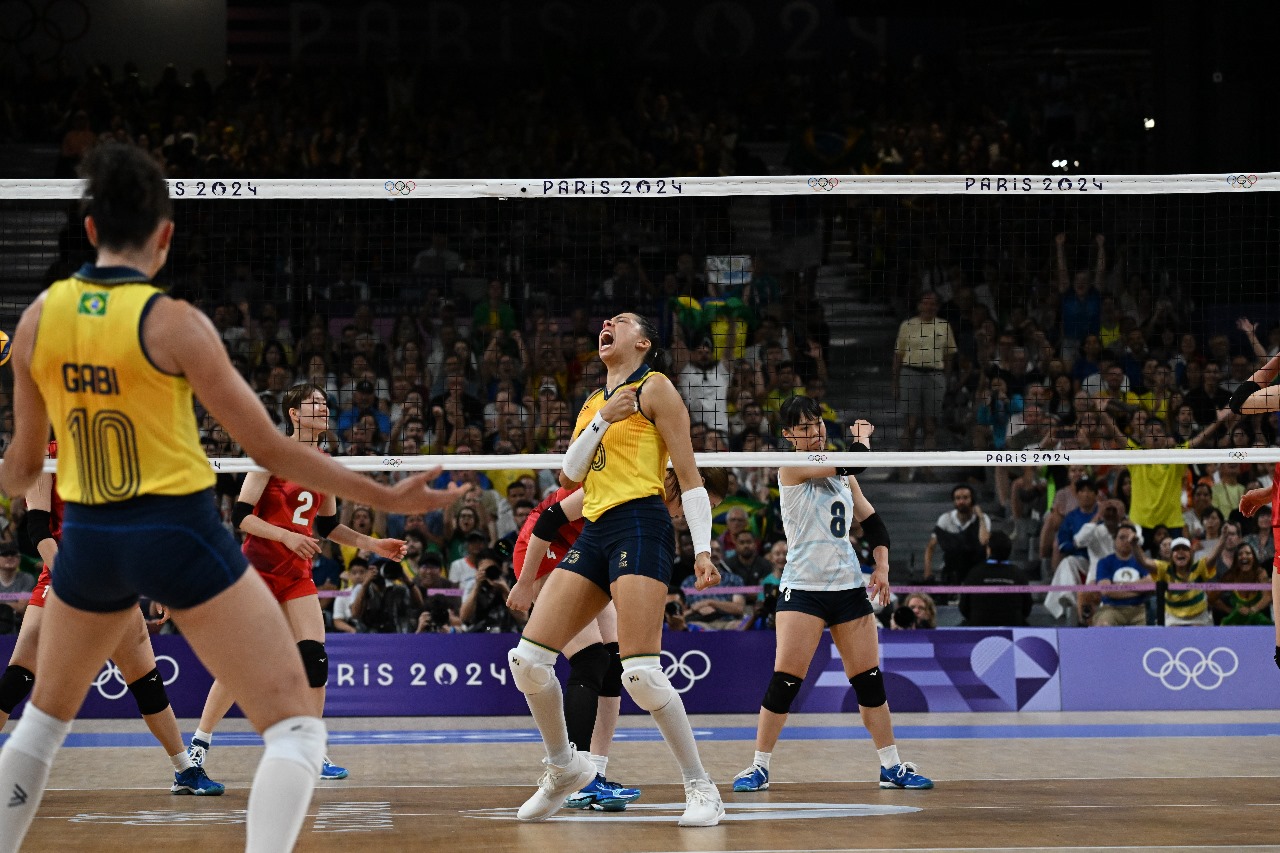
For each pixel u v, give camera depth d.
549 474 14.41
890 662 11.68
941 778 7.39
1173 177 7.52
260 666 3.31
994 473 16.20
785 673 6.96
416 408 14.59
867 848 4.82
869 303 19.47
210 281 18.64
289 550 7.02
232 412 3.28
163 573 3.23
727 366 15.84
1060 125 22.25
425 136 21.16
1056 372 16.39
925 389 16.31
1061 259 18.00
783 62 23.72
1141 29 22.88
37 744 3.44
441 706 11.47
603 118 22.22
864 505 7.59
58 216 20.94
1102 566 12.88
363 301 18.53
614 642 6.85
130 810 6.10
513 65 23.48
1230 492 14.18
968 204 19.84
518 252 19.42
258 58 23.20
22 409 3.46
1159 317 17.47
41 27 22.62
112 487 3.23
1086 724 10.55
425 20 23.39
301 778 3.26
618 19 23.64
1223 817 5.68
